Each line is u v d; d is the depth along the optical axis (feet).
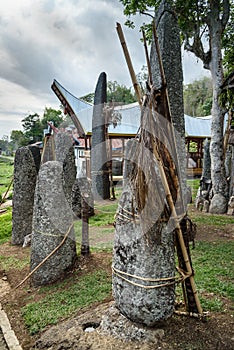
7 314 8.52
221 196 22.74
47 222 10.48
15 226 15.71
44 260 10.15
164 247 6.26
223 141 23.54
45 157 12.60
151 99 6.13
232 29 28.32
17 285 10.52
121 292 6.51
